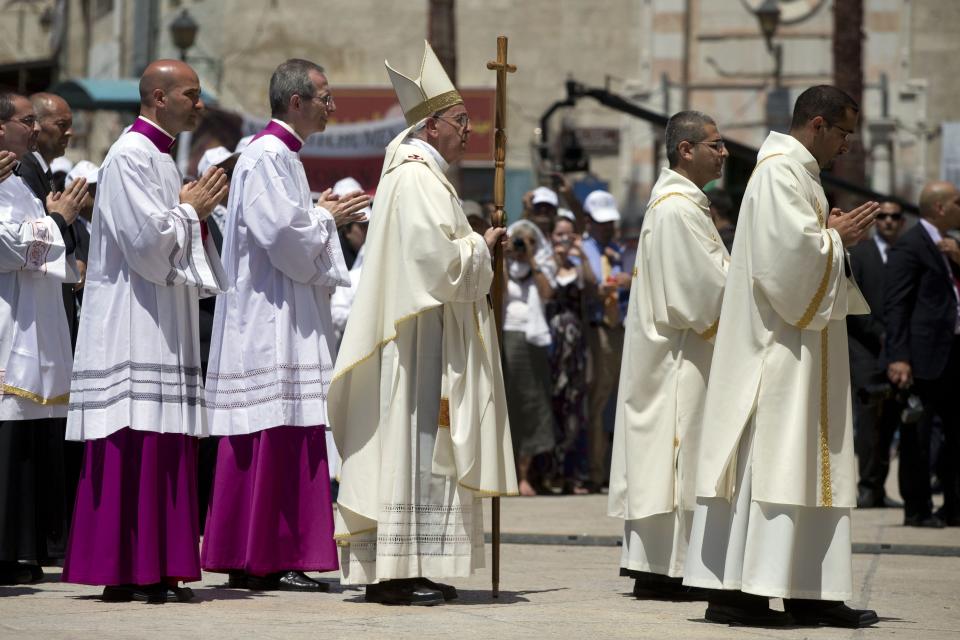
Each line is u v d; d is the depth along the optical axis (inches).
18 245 1019.9
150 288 971.3
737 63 3875.5
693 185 1031.6
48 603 950.4
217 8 4013.3
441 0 3046.3
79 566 949.2
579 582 1104.8
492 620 880.9
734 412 875.4
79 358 972.6
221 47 4001.0
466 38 3914.9
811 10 3863.2
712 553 887.1
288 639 791.7
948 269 1518.2
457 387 954.1
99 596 991.0
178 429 967.0
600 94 2657.5
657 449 1018.1
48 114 1170.6
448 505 951.6
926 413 1514.5
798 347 870.4
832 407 872.9
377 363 969.5
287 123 1072.8
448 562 948.0
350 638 797.2
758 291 876.0
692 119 1037.8
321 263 1049.5
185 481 968.9
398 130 2844.5
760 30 3855.8
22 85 4677.7
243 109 3978.8
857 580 1117.7
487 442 960.3
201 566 1050.7
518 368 1802.4
